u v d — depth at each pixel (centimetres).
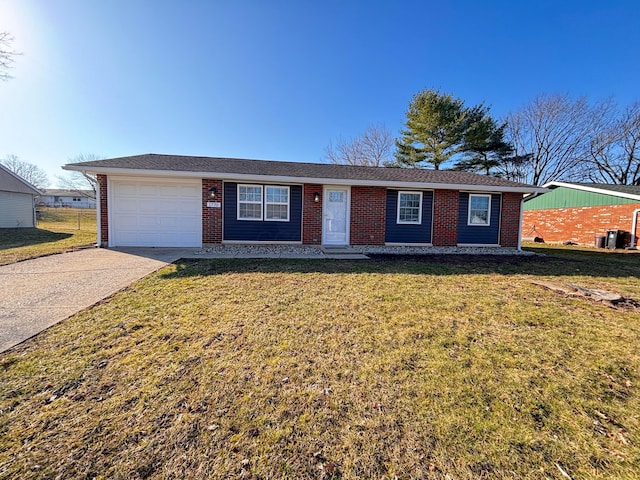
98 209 922
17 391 214
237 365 255
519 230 1116
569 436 182
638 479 151
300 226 1020
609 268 751
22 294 447
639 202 1225
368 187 1043
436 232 1074
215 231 971
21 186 1758
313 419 192
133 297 438
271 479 149
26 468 151
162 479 147
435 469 157
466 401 213
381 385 231
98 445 167
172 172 869
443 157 2153
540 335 330
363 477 152
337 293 479
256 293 470
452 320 371
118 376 236
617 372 255
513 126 2617
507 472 156
